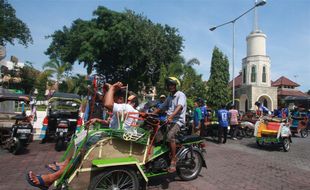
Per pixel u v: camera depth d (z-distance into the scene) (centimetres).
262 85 3584
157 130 531
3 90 1170
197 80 2745
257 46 3666
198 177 637
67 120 924
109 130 471
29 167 687
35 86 3688
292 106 2209
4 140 946
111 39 2888
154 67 3189
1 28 3606
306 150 1084
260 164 795
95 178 443
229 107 1390
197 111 1150
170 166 548
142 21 3048
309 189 572
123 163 458
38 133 1206
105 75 3528
